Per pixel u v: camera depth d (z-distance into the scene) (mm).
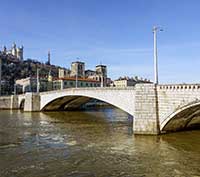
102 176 19094
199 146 28844
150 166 21438
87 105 126688
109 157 24281
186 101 33281
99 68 181750
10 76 184125
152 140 32281
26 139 34062
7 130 42094
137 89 36938
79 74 185125
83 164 22047
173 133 37344
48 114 75062
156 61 37906
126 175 19312
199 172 19953
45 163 22406
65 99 81500
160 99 35938
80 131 41156
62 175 19312
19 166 21562
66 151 26891
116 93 52219
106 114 77250
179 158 23844
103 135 36938
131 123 52438
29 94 86688
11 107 98688
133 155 24953
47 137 35625
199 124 42469
